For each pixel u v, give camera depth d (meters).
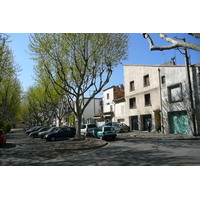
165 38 6.12
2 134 15.52
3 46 14.49
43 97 29.36
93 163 7.62
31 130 33.00
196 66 18.45
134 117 28.70
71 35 14.70
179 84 20.41
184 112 20.16
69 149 11.77
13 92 26.27
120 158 8.36
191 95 18.14
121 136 21.17
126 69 30.55
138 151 9.99
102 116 37.75
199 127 18.06
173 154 8.52
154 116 24.09
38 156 10.20
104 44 15.81
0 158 9.72
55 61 16.53
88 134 22.31
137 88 27.72
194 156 7.78
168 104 21.81
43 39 15.38
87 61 16.00
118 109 32.81
